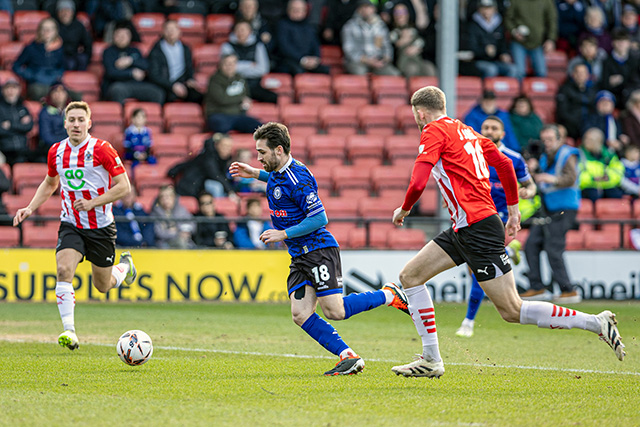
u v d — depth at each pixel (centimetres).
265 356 2650
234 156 5434
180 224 4878
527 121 5744
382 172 5750
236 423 1596
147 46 6419
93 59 6275
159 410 1716
